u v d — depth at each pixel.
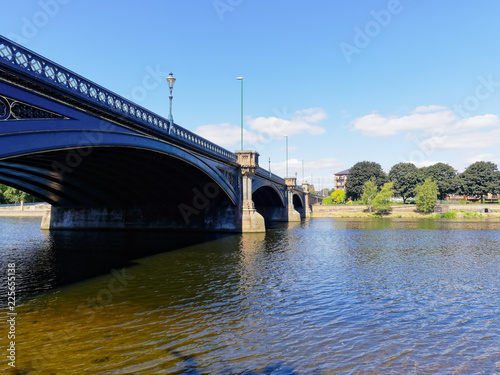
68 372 8.09
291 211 78.00
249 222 43.53
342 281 17.84
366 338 10.35
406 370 8.34
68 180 34.66
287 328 11.13
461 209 92.38
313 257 25.33
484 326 11.48
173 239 36.22
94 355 9.05
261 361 8.78
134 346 9.64
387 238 39.28
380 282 17.70
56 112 14.43
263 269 20.69
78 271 19.91
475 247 31.72
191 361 8.75
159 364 8.57
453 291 16.05
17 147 12.44
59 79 14.41
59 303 13.72
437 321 11.95
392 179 112.50
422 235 43.00
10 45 12.02
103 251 27.61
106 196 42.50
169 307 13.27
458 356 9.16
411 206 95.31
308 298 14.67
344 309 13.21
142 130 21.69
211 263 22.50
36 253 26.56
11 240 35.06
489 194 116.75
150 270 20.23
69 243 32.69
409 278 18.69
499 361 8.88
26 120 12.84
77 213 48.06
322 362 8.74
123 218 46.53
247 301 14.14
